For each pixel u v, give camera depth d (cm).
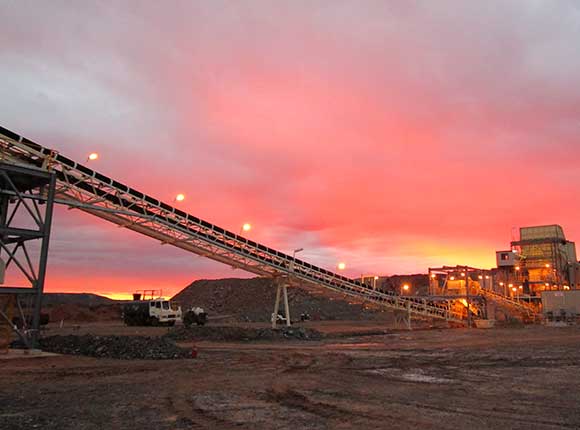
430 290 7231
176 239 3884
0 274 2141
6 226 2233
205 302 13675
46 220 2280
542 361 2162
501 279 9269
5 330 2350
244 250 4288
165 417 1003
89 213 3378
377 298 5456
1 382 1456
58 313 8125
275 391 1336
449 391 1349
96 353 2223
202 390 1340
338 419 992
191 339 3547
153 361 2073
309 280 4716
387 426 934
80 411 1057
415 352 2608
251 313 9931
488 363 2088
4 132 2750
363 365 2009
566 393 1321
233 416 1016
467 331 5038
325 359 2245
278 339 3650
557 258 8988
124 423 949
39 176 2311
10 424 936
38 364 1878
